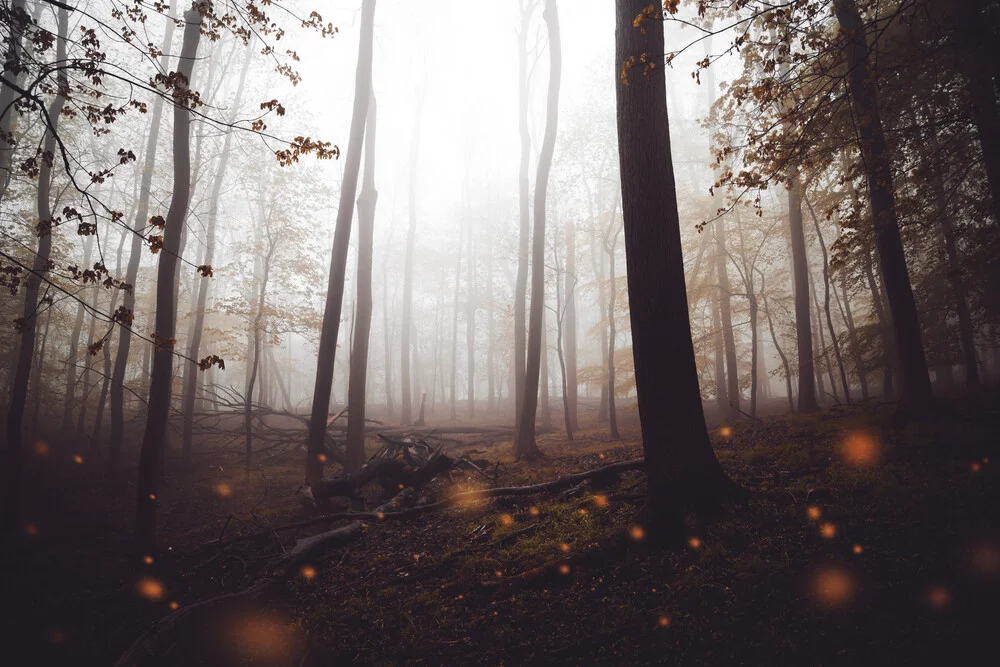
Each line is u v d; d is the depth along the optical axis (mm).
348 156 14102
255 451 17734
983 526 4906
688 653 4152
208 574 8125
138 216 17062
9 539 9766
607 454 13836
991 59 7867
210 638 5883
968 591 4117
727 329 19984
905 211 8680
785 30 5809
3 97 13531
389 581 6793
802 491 6605
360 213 17203
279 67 6496
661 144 6773
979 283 13438
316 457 12695
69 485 14234
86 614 6746
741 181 7109
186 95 5254
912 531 5094
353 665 5016
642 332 6648
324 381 13023
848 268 15414
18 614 6754
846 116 8594
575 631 4773
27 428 19500
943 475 6359
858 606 4207
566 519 7559
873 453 7895
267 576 7363
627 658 4285
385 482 12844
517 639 4867
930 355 15570
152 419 8711
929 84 9711
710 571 5086
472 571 6395
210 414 19391
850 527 5414
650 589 5141
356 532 9000
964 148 8883
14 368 18266
